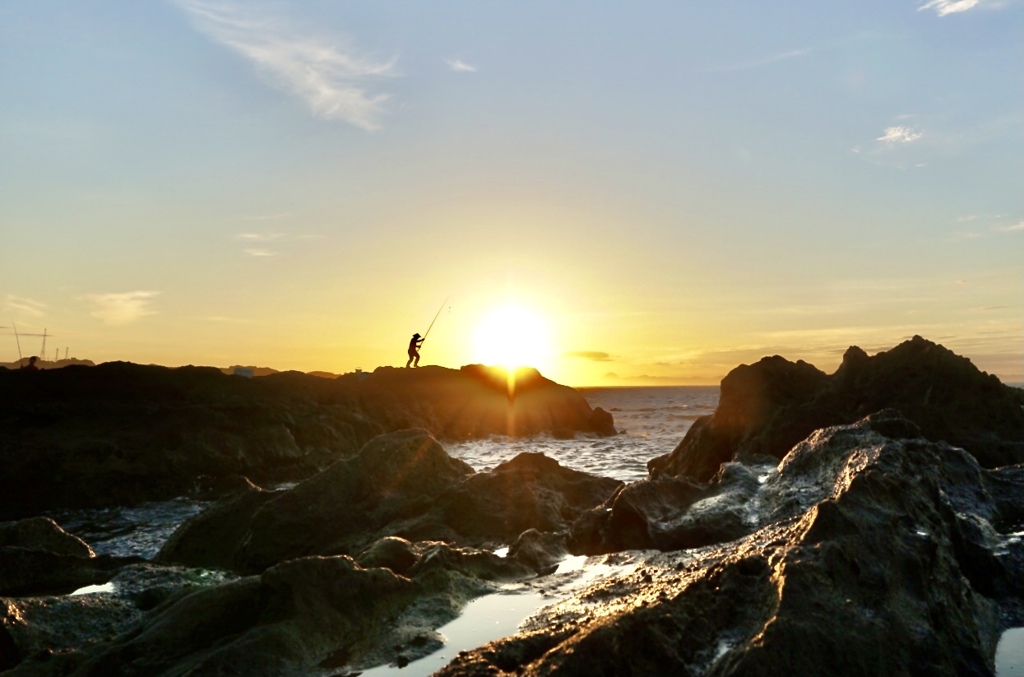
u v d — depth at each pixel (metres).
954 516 7.37
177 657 6.01
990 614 6.42
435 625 6.56
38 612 6.91
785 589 4.96
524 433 41.34
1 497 19.83
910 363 15.91
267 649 5.74
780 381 17.41
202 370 31.72
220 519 12.09
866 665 4.64
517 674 4.57
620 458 28.12
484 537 10.86
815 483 8.90
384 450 12.62
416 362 40.53
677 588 5.60
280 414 28.41
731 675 4.46
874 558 5.55
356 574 6.82
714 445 17.33
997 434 14.24
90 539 15.69
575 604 6.46
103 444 22.03
